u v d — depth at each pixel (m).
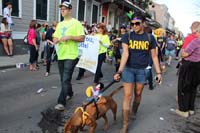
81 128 4.41
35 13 16.91
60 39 5.83
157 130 5.35
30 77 9.32
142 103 7.11
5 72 9.91
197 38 6.00
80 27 5.98
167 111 6.59
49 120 5.42
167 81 10.80
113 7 29.75
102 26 8.69
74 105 6.41
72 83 8.78
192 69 6.05
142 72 4.86
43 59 12.21
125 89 4.87
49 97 6.98
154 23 36.44
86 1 23.34
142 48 4.73
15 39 15.15
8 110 5.88
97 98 4.59
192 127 5.66
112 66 13.32
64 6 5.92
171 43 16.03
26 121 5.33
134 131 5.20
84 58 8.83
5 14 13.42
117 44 10.66
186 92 6.21
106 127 5.13
